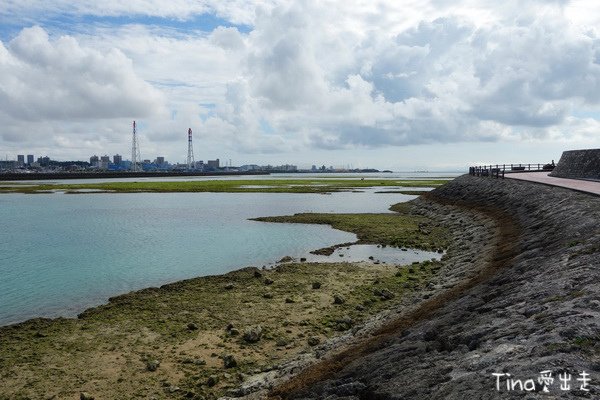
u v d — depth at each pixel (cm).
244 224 5112
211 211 6544
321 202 8062
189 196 9588
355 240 4081
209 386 1442
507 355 990
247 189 11394
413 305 1988
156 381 1477
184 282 2609
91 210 6719
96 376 1509
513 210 4022
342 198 8981
